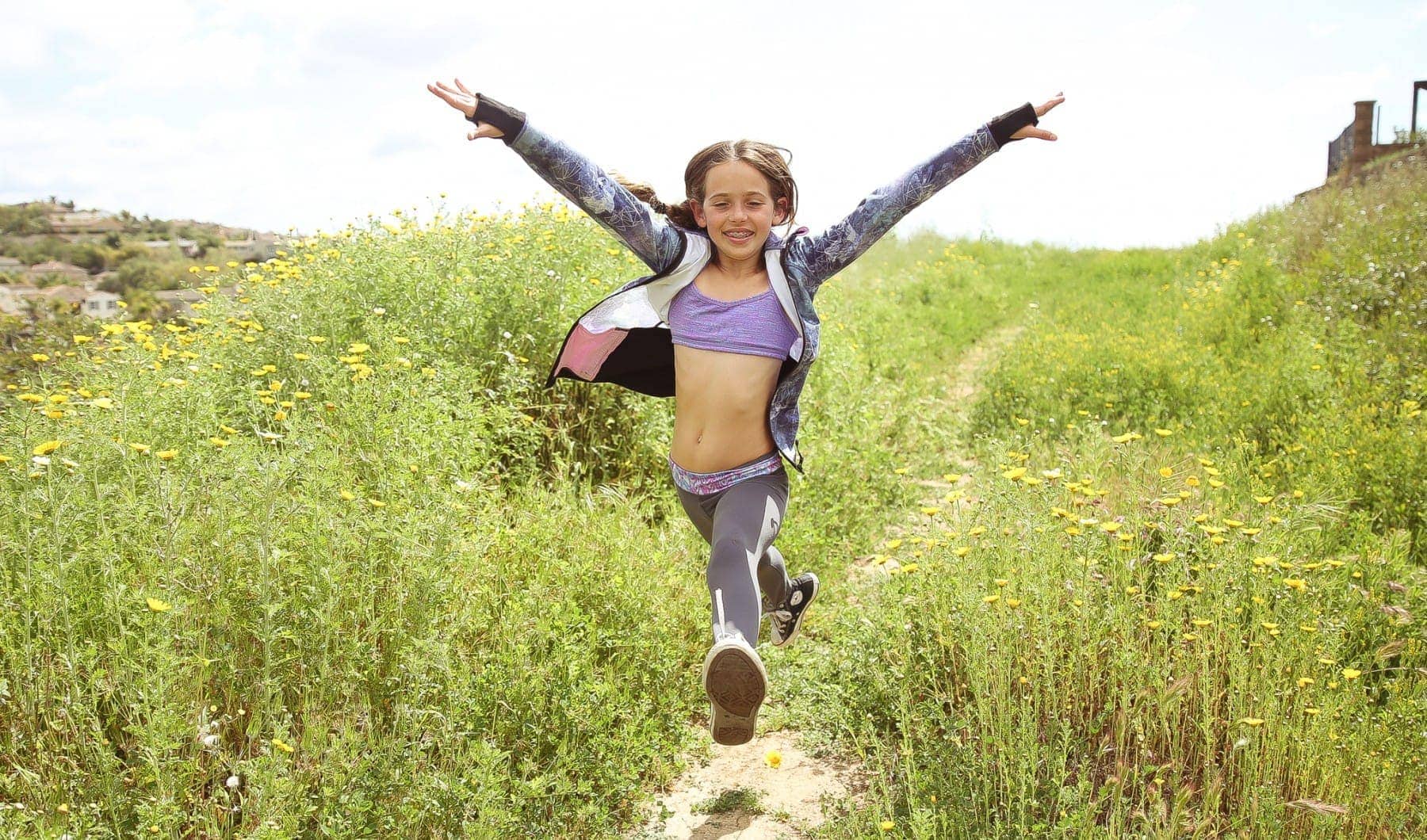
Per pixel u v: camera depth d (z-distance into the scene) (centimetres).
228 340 559
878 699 388
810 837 320
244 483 346
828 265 286
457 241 660
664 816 328
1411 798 298
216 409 457
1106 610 367
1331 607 385
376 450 404
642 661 376
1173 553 368
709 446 285
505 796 297
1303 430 634
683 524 492
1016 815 305
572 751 324
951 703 366
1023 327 1324
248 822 273
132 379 416
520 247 659
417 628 327
